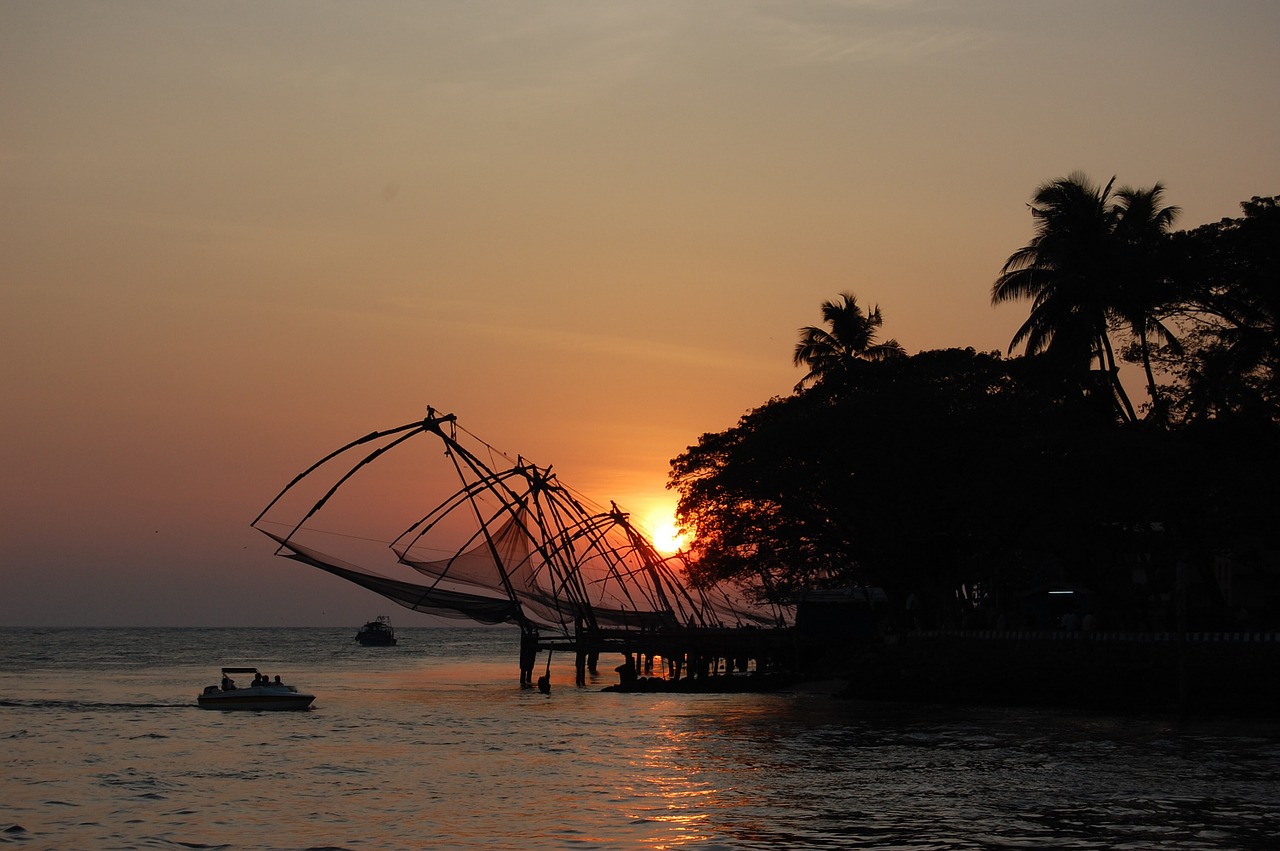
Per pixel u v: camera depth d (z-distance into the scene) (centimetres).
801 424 5475
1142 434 4528
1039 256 5425
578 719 4622
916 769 3028
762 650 6900
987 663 4956
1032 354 5662
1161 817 2353
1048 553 5500
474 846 2150
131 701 5672
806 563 6100
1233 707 4184
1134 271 4903
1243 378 4638
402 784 2888
